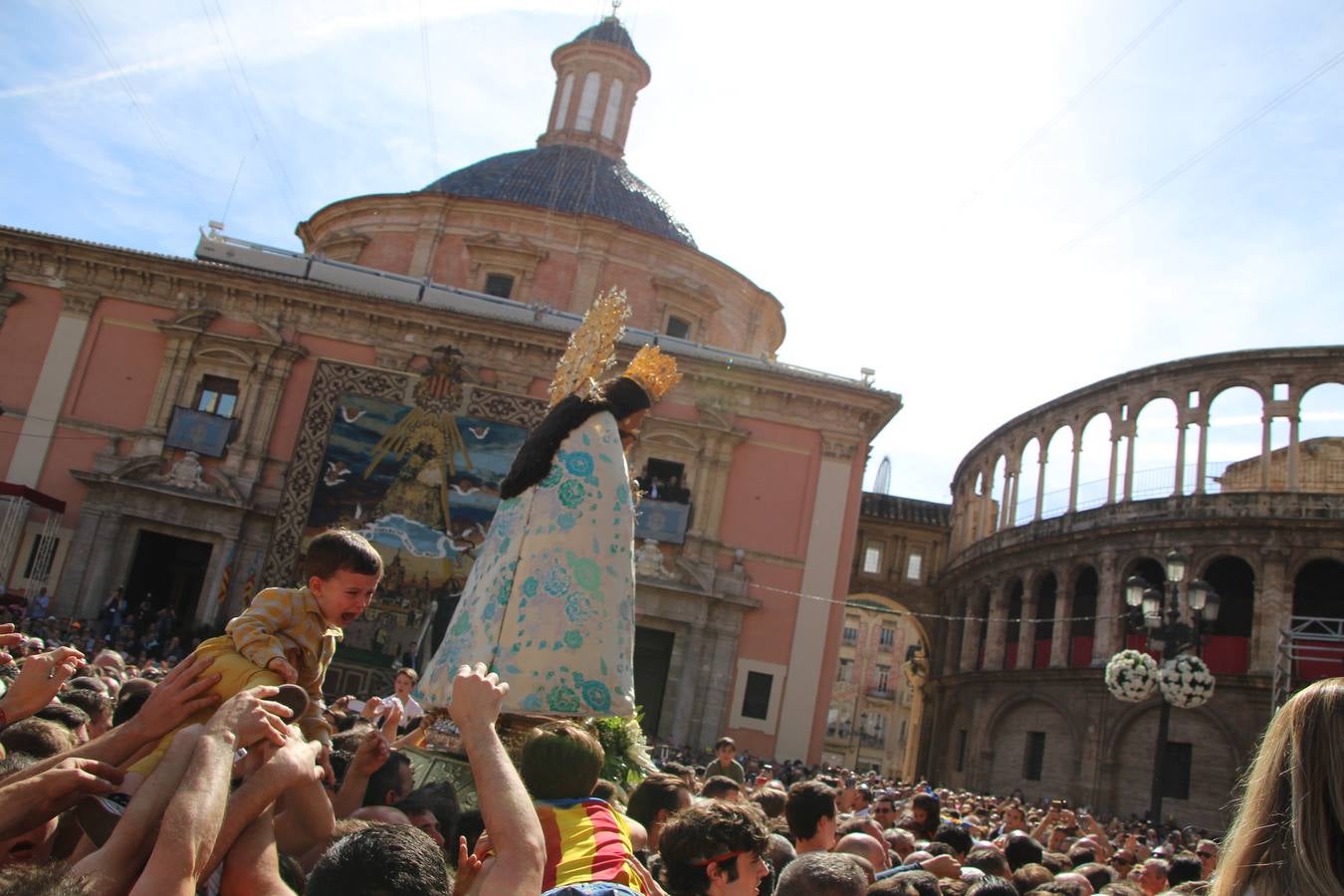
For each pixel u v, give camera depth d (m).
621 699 7.64
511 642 7.55
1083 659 43.41
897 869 6.62
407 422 37.84
